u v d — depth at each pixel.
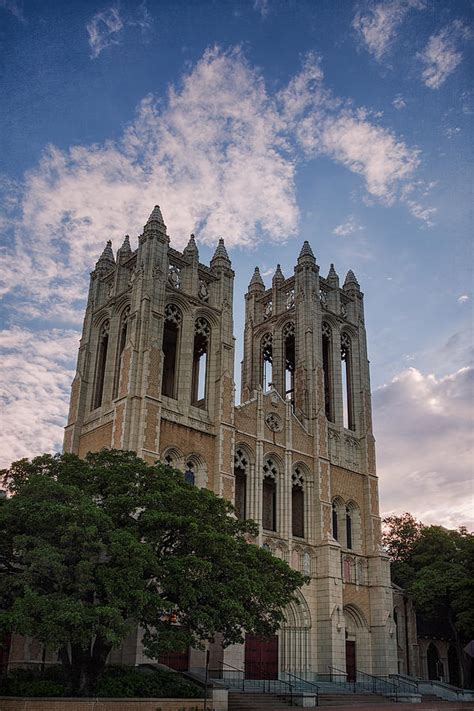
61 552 34.41
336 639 61.41
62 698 34.56
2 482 40.75
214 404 62.47
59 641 32.12
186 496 39.75
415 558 85.19
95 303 70.31
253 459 63.88
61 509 34.28
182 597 36.41
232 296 68.88
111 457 42.09
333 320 80.00
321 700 52.69
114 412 56.91
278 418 67.88
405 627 78.75
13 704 33.66
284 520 63.94
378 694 57.94
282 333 80.00
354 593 67.81
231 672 52.97
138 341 58.25
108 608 32.31
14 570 37.00
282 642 60.72
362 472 74.69
